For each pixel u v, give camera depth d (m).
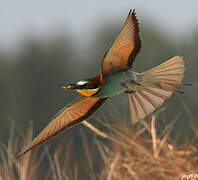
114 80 8.57
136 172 11.81
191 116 12.43
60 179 11.71
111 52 8.29
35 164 12.15
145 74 8.55
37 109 45.06
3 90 47.94
